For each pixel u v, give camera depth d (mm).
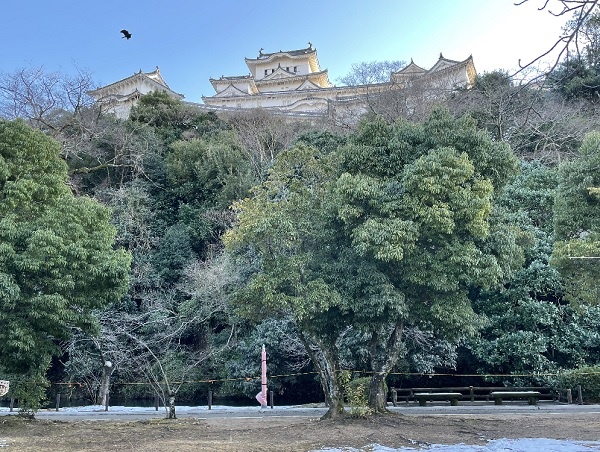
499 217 14766
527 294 20062
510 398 19453
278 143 36344
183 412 18156
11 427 13547
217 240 29125
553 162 27000
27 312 13156
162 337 23984
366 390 17359
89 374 24109
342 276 14219
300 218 14844
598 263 14688
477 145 14320
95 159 33188
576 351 19656
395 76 40000
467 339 20438
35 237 13195
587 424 12680
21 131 15508
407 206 13367
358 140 15469
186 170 32531
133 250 27938
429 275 13594
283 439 11070
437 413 16344
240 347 23547
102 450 9891
